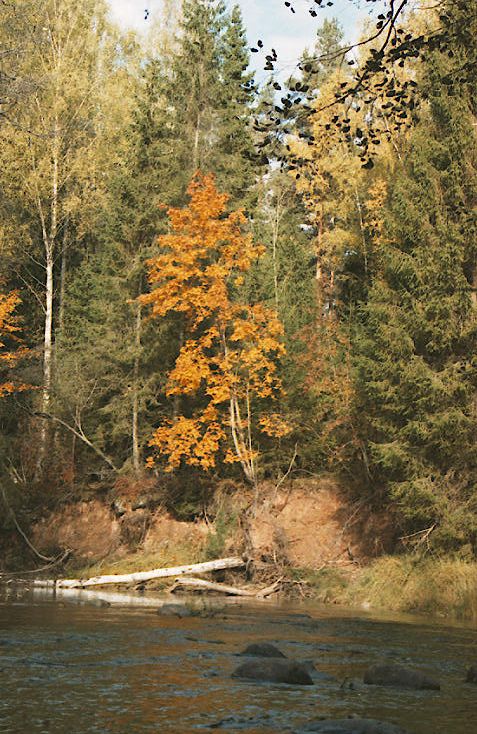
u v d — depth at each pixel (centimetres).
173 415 3341
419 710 820
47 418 3622
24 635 1327
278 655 1155
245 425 2981
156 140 3528
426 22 2698
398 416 2462
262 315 2964
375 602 2288
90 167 3881
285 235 4628
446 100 2312
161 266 3023
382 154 3262
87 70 4109
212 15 4059
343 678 1023
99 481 3584
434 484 2305
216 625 1619
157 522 3195
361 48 2969
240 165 3869
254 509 2948
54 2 3988
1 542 3325
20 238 3841
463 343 2320
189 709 780
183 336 3381
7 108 3516
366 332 2816
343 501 2973
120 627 1502
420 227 2353
